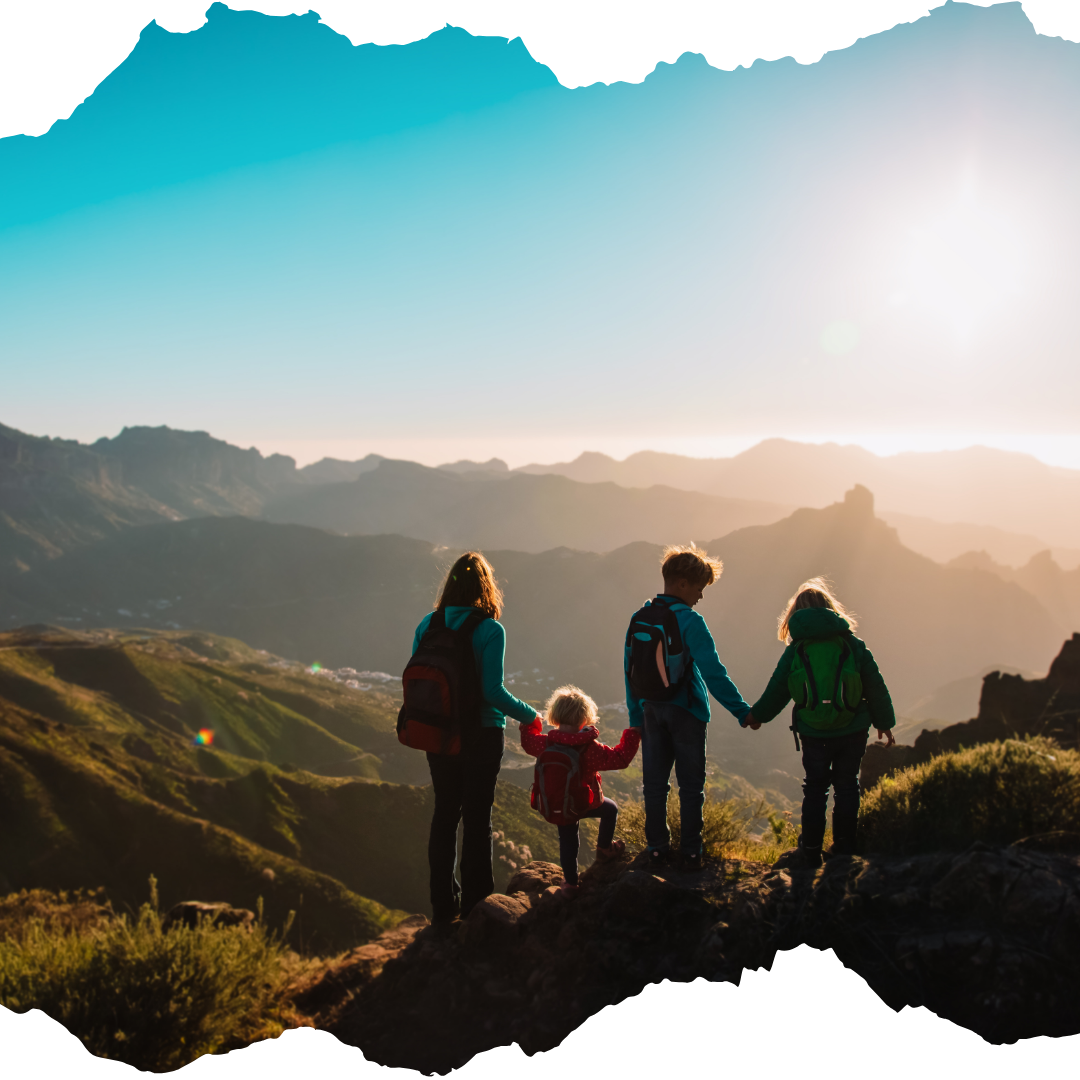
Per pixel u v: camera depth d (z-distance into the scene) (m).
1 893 78.31
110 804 91.62
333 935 75.38
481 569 5.04
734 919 3.83
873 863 4.13
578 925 4.36
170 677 174.62
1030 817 4.26
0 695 149.62
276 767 110.00
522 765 129.50
